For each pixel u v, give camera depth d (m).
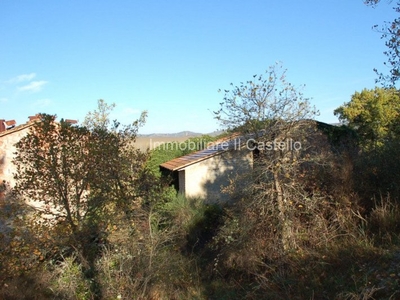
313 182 9.62
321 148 10.93
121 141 11.07
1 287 8.64
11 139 14.98
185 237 11.80
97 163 10.20
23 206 9.74
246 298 7.95
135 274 9.05
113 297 8.54
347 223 8.59
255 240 9.19
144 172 11.59
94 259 9.55
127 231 10.12
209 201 15.50
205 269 10.28
